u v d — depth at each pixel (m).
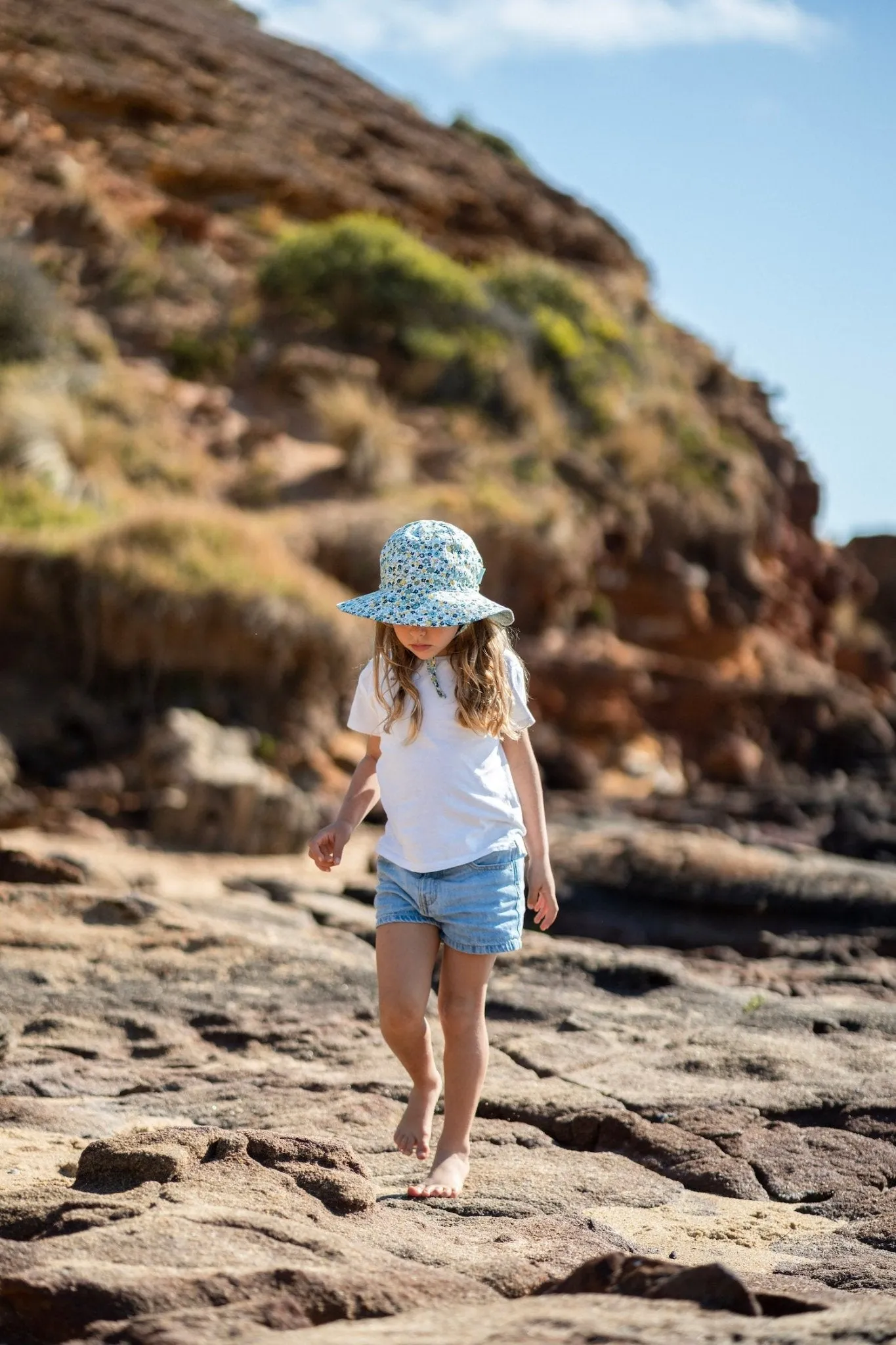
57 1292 2.12
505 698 3.25
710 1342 1.82
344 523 17.75
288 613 14.19
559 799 16.19
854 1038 5.12
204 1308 2.09
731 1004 5.64
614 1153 3.77
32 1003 4.97
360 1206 2.81
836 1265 2.83
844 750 24.73
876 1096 4.14
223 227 26.50
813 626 29.84
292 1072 4.36
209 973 5.57
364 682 3.33
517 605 19.86
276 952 5.93
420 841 3.20
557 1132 3.92
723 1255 2.89
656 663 22.02
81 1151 3.40
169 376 21.52
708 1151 3.67
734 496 25.17
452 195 31.73
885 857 11.44
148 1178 2.81
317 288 23.80
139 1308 2.08
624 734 20.22
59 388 18.69
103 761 12.95
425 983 3.17
